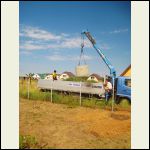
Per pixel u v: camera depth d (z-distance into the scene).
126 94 15.58
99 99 16.53
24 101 17.36
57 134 10.78
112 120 12.71
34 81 19.02
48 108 15.41
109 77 16.08
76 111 14.74
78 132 11.03
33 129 11.24
